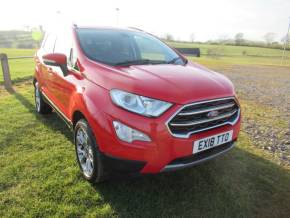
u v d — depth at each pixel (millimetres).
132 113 2461
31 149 3848
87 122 2875
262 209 2812
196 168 3494
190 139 2531
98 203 2771
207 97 2592
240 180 3289
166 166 2531
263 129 5117
